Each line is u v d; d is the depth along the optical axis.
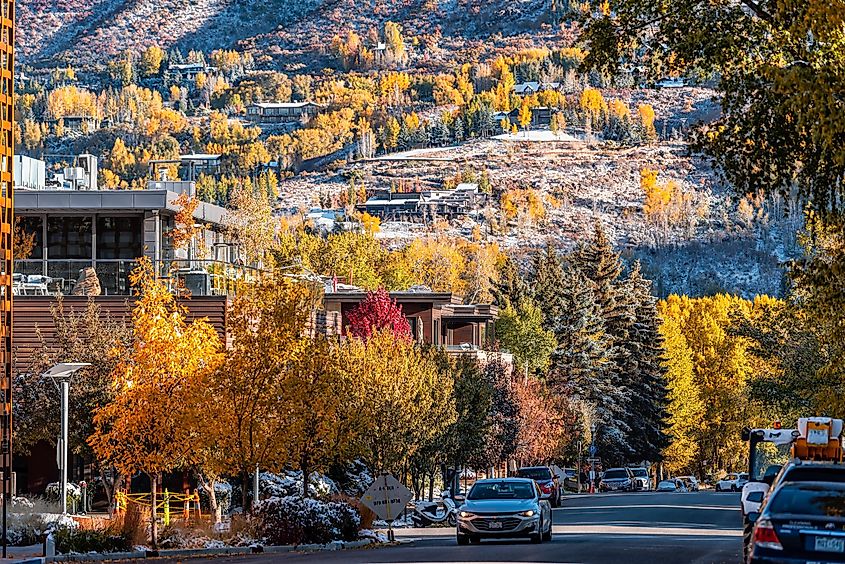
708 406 188.62
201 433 54.16
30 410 67.25
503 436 111.06
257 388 56.69
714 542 51.56
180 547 52.47
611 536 58.22
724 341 189.62
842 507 25.16
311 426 59.72
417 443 76.56
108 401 66.25
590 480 150.12
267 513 54.81
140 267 62.31
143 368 53.53
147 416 52.81
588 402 165.12
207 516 61.59
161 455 52.78
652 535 59.34
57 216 85.25
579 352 166.88
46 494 68.81
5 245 50.84
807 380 84.56
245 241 101.06
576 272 197.38
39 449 74.69
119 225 85.38
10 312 50.88
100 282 83.69
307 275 97.56
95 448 54.31
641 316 175.75
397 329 103.31
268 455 56.94
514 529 51.03
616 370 170.88
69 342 68.94
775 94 31.56
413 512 77.38
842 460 37.28
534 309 170.00
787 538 24.97
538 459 136.50
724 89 34.28
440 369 90.75
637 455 170.25
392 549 48.41
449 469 95.69
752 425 184.62
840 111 27.53
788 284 57.81
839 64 29.62
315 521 54.72
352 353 75.44
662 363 176.75
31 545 51.59
